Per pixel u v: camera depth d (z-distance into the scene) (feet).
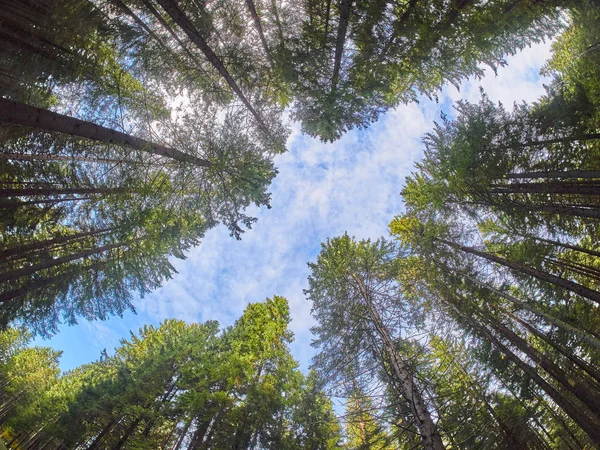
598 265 37.27
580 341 31.50
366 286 41.47
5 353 77.56
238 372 49.16
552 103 32.07
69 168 34.09
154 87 34.09
